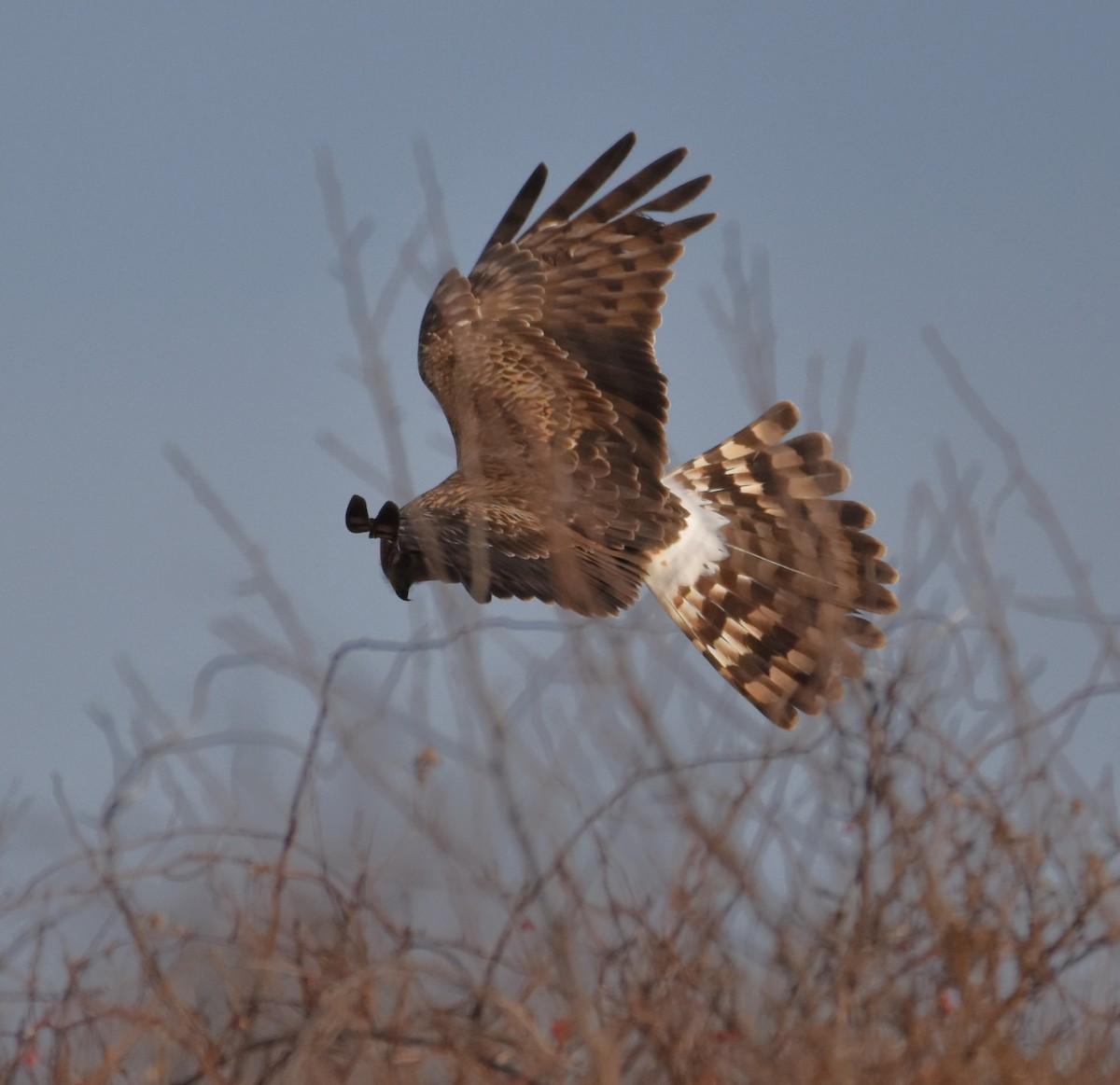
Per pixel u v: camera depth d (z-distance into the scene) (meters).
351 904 10.70
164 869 11.00
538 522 13.03
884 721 10.59
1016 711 10.74
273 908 10.65
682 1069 9.84
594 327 16.23
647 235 16.45
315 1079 10.40
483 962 11.49
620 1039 9.80
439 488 13.66
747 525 16.25
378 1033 10.12
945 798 10.47
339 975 10.59
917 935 10.46
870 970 9.95
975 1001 9.82
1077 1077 10.05
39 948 11.09
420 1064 10.34
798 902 10.23
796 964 9.59
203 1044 10.49
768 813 10.04
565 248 16.58
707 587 15.88
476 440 15.19
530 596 11.91
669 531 15.43
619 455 15.40
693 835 9.78
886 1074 9.59
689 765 9.77
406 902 11.26
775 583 15.79
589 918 10.09
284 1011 11.50
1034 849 10.55
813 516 15.66
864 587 15.59
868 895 10.02
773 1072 9.41
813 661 15.55
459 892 10.24
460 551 12.12
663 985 10.05
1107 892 10.52
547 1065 9.77
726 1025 10.02
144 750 11.19
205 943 11.32
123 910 10.66
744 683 15.70
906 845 10.20
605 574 12.72
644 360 16.00
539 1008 10.94
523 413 15.47
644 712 9.36
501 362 15.97
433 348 16.34
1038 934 10.27
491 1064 10.17
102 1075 10.34
